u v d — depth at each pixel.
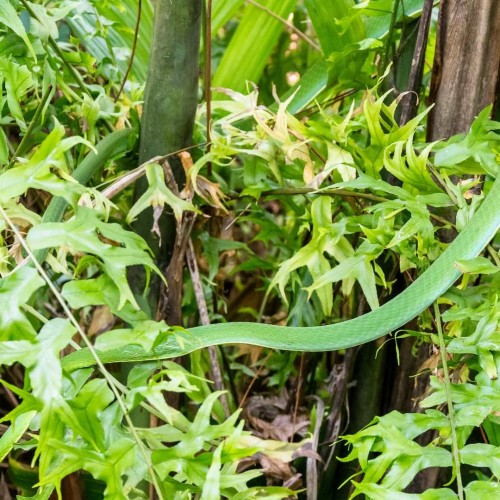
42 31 0.79
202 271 0.98
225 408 0.86
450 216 0.79
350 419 0.91
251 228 1.46
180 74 0.79
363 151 0.74
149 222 0.83
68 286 0.50
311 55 1.57
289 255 1.00
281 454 0.71
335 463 0.92
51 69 0.80
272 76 1.52
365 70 1.05
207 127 0.83
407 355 0.85
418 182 0.70
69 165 0.82
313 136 0.77
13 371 1.04
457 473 0.53
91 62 0.90
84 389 0.49
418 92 0.82
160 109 0.80
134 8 1.15
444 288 0.62
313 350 0.62
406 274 0.80
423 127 1.00
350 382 0.92
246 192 0.84
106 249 0.51
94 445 0.47
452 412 0.57
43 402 0.44
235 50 1.17
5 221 0.52
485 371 0.59
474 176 0.82
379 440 0.58
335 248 0.74
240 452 0.49
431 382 0.59
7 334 0.46
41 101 0.76
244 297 1.25
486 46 0.78
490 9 0.77
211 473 0.47
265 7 1.13
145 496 0.63
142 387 0.49
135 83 1.06
